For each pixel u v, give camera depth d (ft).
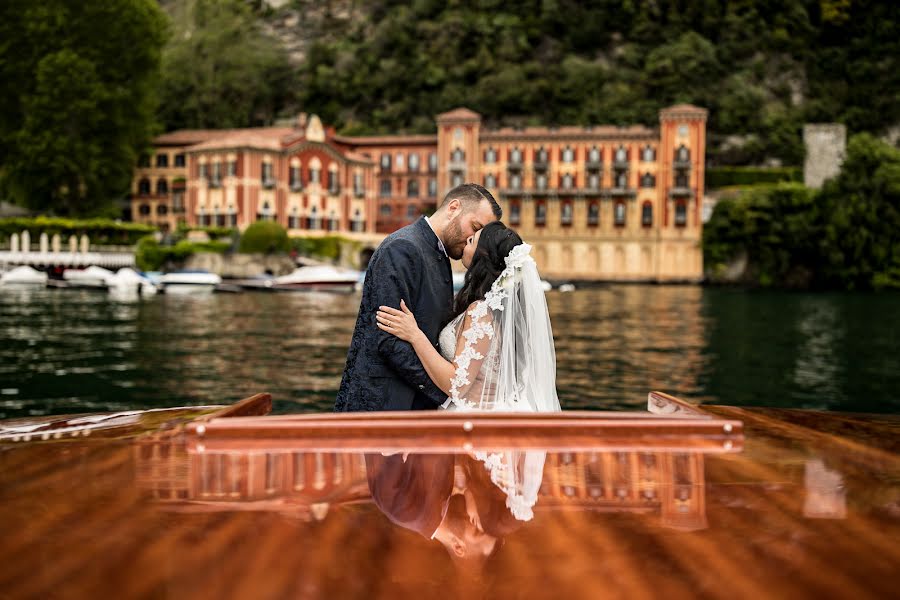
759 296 163.12
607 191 242.99
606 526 3.69
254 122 369.50
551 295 146.51
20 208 236.84
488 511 3.86
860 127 298.76
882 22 323.98
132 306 92.53
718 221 234.99
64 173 184.34
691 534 3.59
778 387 37.68
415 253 10.03
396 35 368.48
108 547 3.46
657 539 3.53
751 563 3.29
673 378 39.86
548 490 4.22
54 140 177.99
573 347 55.26
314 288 143.95
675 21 348.38
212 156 217.56
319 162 229.25
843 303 136.36
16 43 179.11
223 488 4.28
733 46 332.39
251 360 44.09
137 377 37.09
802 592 3.04
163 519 3.82
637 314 95.81
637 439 5.24
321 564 3.26
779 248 225.76
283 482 4.35
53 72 174.19
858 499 4.15
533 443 5.06
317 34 433.89
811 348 56.54
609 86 327.26
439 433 5.15
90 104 176.76
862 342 61.72
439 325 10.22
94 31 183.83
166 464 4.81
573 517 3.84
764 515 3.89
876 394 35.86
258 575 3.19
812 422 6.71
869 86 309.83
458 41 359.87
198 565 3.28
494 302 9.61
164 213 254.68
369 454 4.86
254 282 146.51
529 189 248.52
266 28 442.50
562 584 3.11
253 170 214.28
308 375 38.17
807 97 319.47
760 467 4.76
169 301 104.12
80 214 195.11
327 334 60.90
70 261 164.55
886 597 3.00
